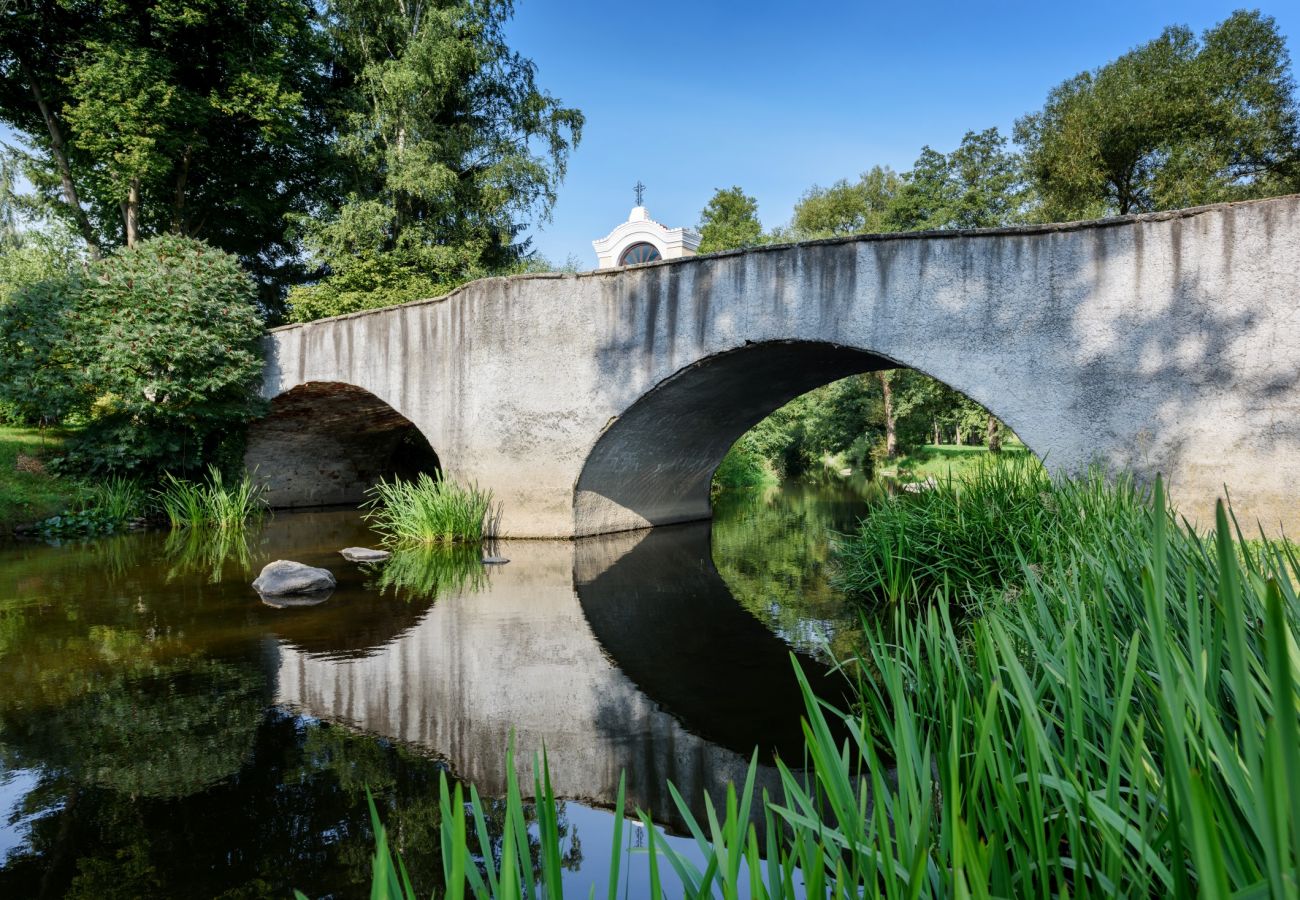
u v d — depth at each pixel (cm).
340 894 270
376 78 1934
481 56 2009
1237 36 2166
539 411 1119
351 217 1858
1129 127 2153
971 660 362
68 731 419
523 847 107
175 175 1897
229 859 293
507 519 1155
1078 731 136
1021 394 735
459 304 1188
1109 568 253
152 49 1669
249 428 1556
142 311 1328
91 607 710
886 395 3194
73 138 1859
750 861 105
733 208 4153
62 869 286
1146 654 187
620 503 1282
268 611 701
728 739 414
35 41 1694
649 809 337
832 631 628
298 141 1966
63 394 1264
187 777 363
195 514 1309
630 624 663
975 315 759
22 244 2117
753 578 884
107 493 1291
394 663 548
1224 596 67
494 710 457
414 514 1141
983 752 118
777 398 1317
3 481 1242
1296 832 54
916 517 736
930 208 3188
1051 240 722
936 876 128
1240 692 67
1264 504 627
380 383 1293
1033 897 115
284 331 1423
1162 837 103
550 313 1101
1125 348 686
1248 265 638
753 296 911
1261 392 631
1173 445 664
